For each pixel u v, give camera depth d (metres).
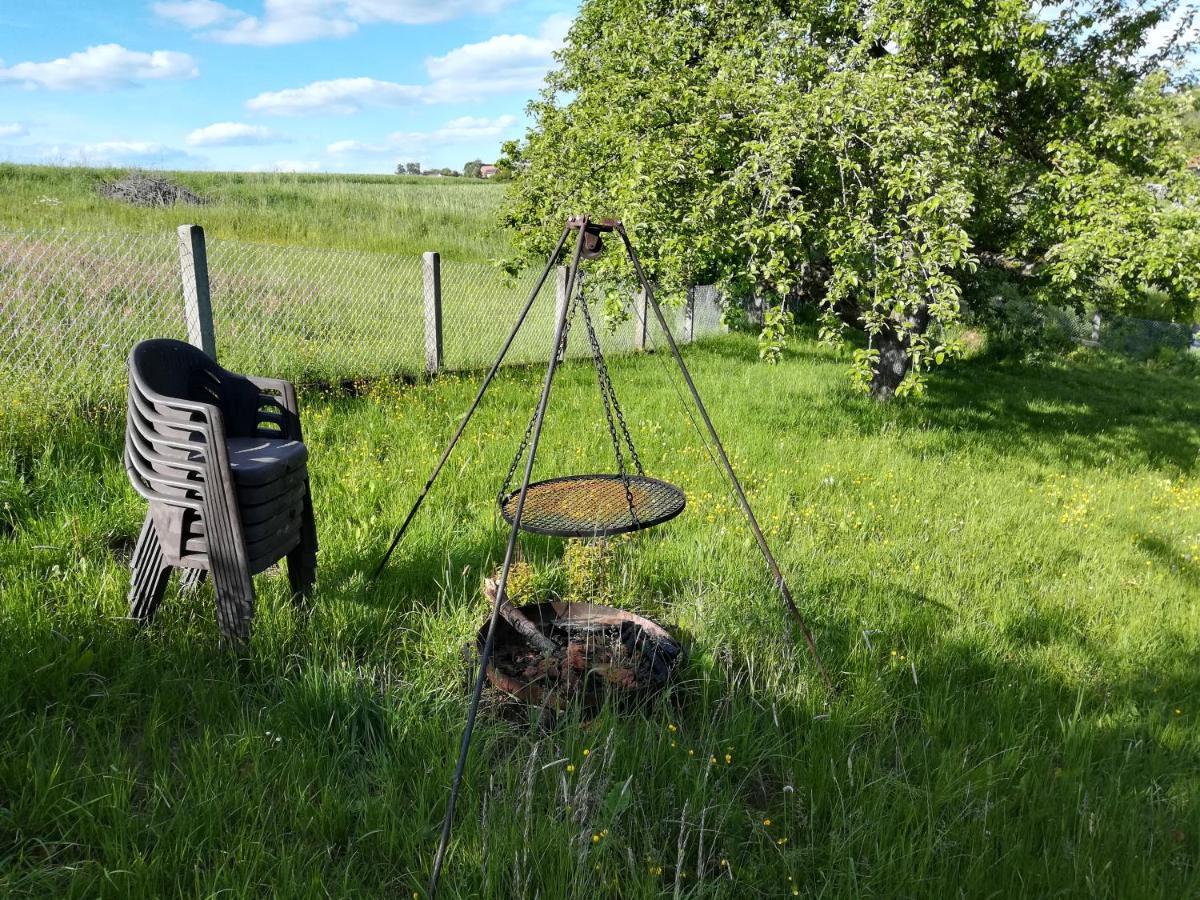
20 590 3.24
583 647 3.35
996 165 8.66
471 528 4.54
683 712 3.13
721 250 6.87
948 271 8.61
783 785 2.74
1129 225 7.27
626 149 6.72
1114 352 17.41
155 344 3.13
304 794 2.34
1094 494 6.89
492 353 10.13
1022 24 7.55
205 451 2.83
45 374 5.67
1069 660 3.85
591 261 7.43
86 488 4.40
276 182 29.22
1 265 6.11
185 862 2.11
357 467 5.23
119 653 2.96
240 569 2.94
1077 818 2.67
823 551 4.85
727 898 2.21
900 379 9.65
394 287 10.72
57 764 2.27
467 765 2.57
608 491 3.87
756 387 9.69
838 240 6.66
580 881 2.13
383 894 2.14
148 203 20.31
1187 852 2.64
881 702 3.22
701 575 4.12
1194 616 4.55
